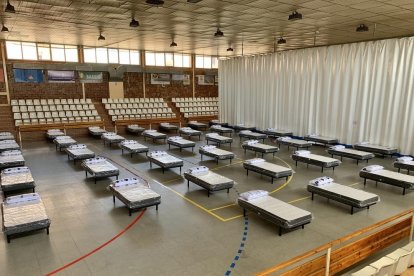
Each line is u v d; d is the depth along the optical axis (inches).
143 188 306.3
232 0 335.6
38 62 697.0
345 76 528.7
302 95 601.0
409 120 456.4
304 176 389.7
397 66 464.8
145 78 859.4
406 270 196.7
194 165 444.5
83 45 727.1
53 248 222.7
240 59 737.0
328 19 417.7
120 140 562.9
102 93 797.2
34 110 669.9
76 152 462.0
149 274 191.8
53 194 329.4
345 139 540.1
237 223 261.7
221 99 810.2
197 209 290.8
